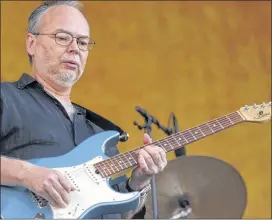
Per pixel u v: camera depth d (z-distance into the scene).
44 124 6.80
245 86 15.79
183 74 15.61
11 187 6.19
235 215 9.59
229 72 15.80
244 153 15.35
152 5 15.77
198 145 15.15
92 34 15.23
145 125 9.26
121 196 6.47
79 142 7.00
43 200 6.15
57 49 7.43
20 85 7.09
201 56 15.79
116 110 14.98
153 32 15.69
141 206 7.36
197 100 15.52
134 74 15.34
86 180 6.50
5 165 6.20
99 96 14.93
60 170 6.49
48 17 7.61
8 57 14.55
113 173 6.64
